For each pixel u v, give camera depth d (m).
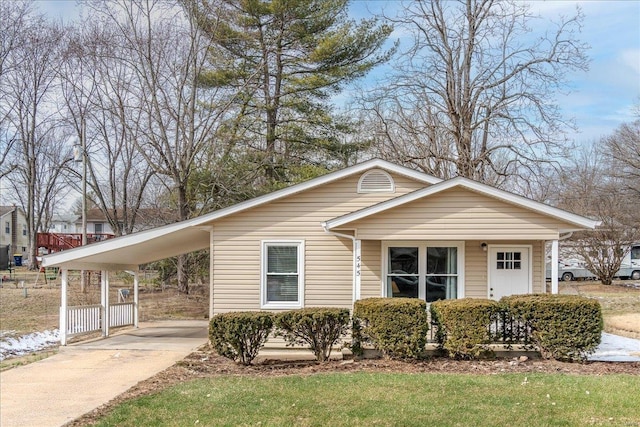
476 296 13.79
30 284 29.84
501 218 12.52
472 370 10.19
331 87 27.11
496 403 7.68
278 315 11.03
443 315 11.22
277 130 26.55
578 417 7.06
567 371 10.10
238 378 9.59
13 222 59.91
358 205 14.34
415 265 13.82
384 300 11.37
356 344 11.41
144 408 7.73
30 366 11.30
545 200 29.86
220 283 14.16
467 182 12.40
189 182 24.83
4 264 43.06
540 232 12.46
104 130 29.48
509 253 13.91
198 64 24.69
